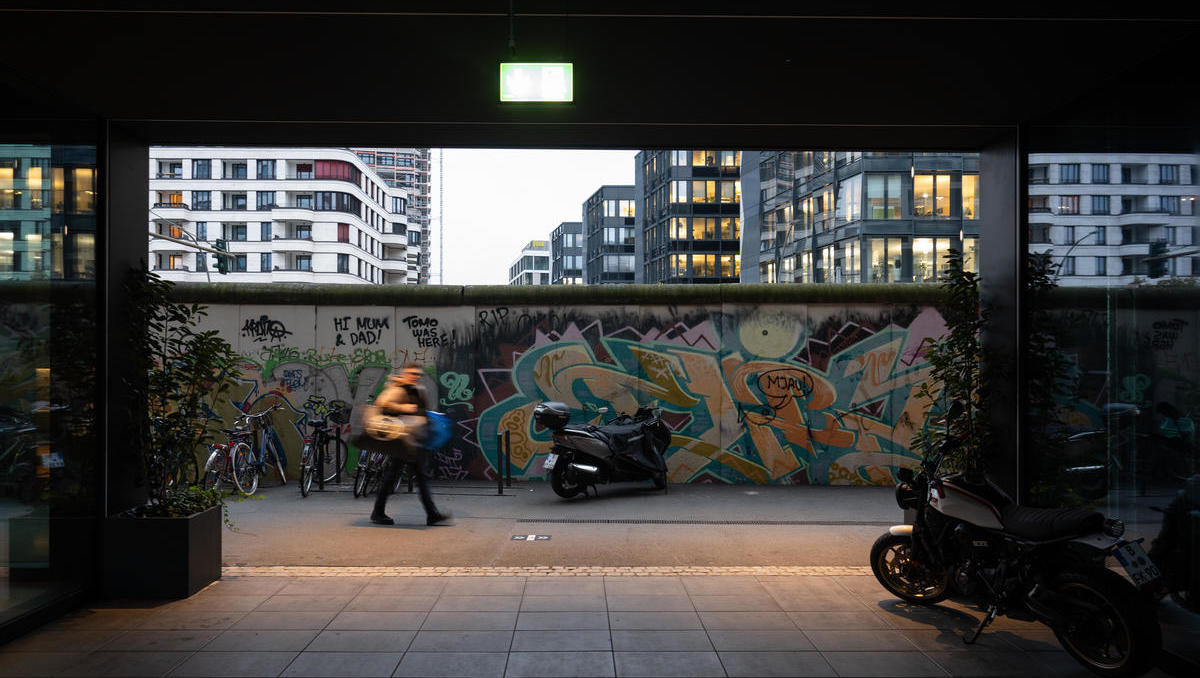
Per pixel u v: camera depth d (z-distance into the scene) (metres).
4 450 4.53
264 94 5.10
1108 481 4.81
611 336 10.43
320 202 102.56
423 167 185.88
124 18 3.97
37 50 4.34
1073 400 5.08
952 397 6.02
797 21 4.06
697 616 4.93
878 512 8.47
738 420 10.34
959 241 44.12
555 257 163.75
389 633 4.60
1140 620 3.70
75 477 5.07
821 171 50.38
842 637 4.57
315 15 3.98
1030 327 5.56
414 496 9.34
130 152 5.70
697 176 79.81
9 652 4.28
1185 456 4.20
